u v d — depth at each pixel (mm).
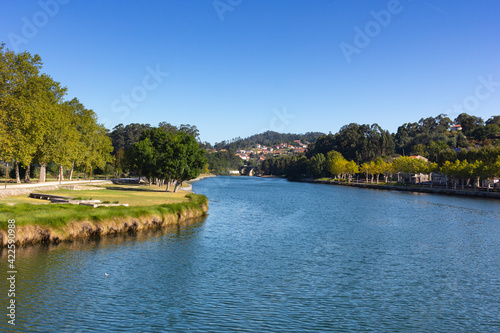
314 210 67562
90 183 95062
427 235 42719
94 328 17156
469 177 120688
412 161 148000
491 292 23562
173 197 67250
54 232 32906
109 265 27000
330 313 19828
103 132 118062
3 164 97938
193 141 86938
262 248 34281
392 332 17844
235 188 137875
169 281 24094
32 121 59219
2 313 18281
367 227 48000
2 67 54219
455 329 18359
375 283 24938
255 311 19781
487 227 49344
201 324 18031
